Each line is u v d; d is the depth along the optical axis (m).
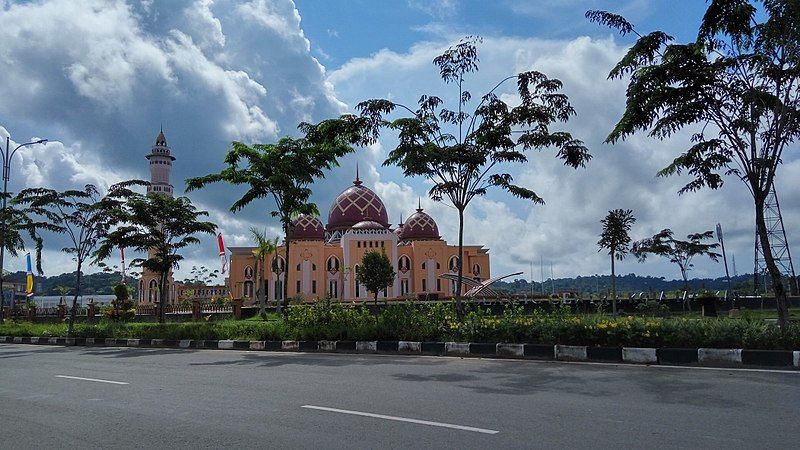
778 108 11.66
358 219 71.00
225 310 40.34
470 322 14.12
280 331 17.44
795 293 36.03
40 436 6.34
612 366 10.70
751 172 11.93
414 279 66.75
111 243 25.00
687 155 13.15
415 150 15.66
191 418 6.94
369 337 15.45
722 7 11.16
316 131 16.62
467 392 8.23
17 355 17.06
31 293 51.75
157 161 66.44
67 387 9.78
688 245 33.91
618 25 12.63
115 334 21.98
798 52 11.38
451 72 16.30
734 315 22.72
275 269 30.22
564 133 15.58
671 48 11.85
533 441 5.51
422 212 71.69
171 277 68.38
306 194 21.94
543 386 8.62
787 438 5.44
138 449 5.69
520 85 15.80
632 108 12.20
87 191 26.44
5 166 31.59
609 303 28.25
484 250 70.88
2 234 32.16
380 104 15.96
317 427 6.28
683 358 10.70
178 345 19.42
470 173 16.22
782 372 9.23
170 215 25.33
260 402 7.80
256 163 21.11
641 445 5.29
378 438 5.75
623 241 25.42
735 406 6.86
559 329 12.51
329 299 19.61
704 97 12.02
